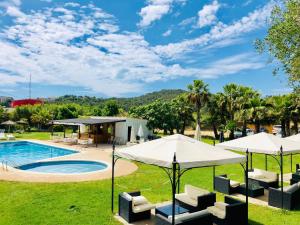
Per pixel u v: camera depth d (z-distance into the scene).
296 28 10.16
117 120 30.64
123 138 31.73
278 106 34.03
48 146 29.27
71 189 11.58
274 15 10.97
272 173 12.51
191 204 8.74
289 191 9.41
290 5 10.14
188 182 13.22
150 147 7.71
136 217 8.06
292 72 10.77
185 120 44.69
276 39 10.84
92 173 15.12
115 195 10.79
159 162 6.70
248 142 10.98
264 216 8.72
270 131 46.25
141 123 34.09
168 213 7.77
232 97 37.72
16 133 42.59
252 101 34.59
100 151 24.69
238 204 7.79
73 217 8.30
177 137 7.74
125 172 15.54
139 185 12.52
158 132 50.25
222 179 11.62
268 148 10.12
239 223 7.78
